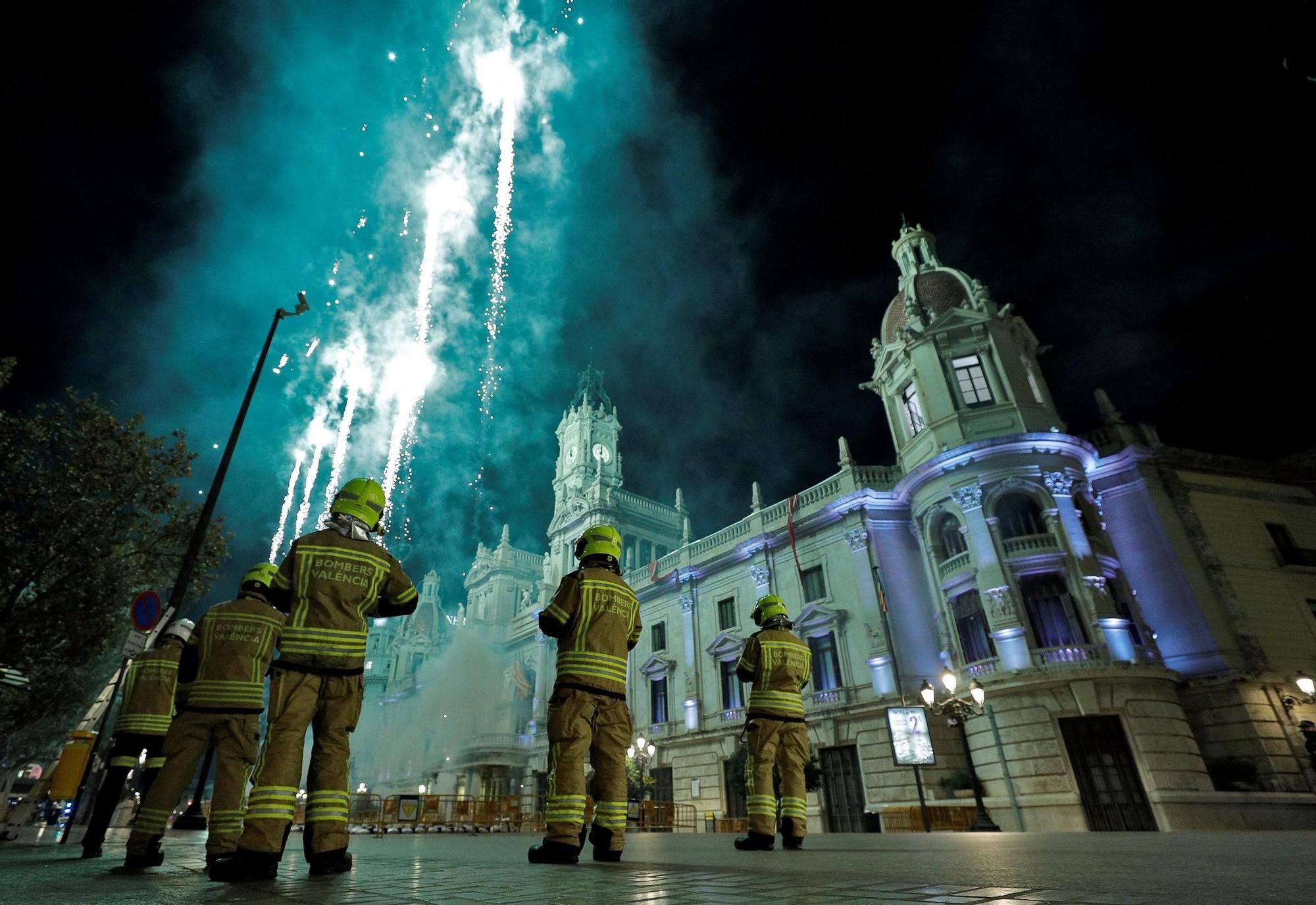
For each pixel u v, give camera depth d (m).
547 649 44.19
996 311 29.11
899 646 26.69
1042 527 24.86
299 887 2.85
